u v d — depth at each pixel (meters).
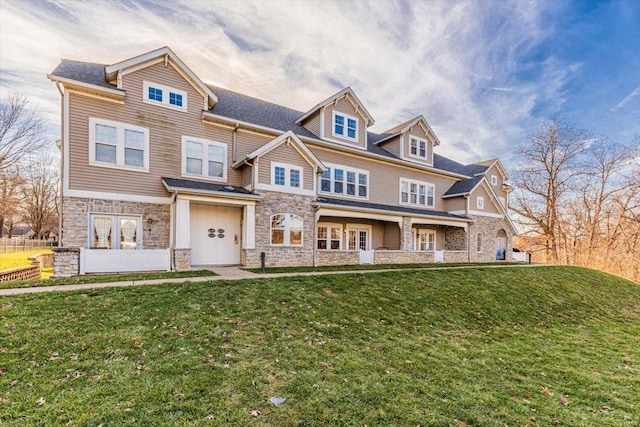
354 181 17.53
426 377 4.71
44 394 3.52
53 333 4.95
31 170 33.38
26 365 4.07
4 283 7.88
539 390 4.70
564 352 6.65
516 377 5.10
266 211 12.95
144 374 4.04
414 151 20.42
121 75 11.36
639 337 8.31
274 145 13.12
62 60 12.17
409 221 17.53
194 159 12.80
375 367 4.85
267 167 13.08
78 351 4.52
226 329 5.70
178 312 6.20
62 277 9.00
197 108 12.95
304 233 13.88
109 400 3.46
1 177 28.56
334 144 16.36
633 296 14.31
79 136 10.66
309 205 14.12
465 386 4.55
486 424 3.62
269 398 3.75
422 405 3.88
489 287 11.37
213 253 12.93
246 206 12.49
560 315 9.98
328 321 6.69
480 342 6.77
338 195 16.86
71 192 10.45
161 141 12.12
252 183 12.73
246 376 4.20
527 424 3.72
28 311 5.69
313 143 15.78
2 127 26.03
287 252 13.36
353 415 3.53
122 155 11.34
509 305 9.92
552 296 11.82
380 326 6.85
